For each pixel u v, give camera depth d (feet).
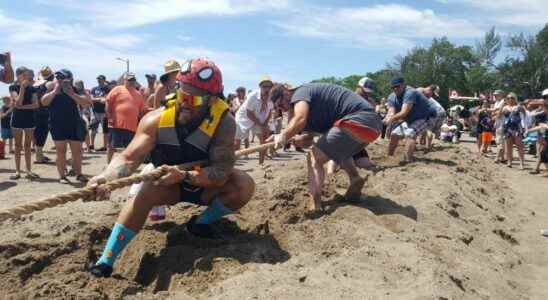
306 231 17.99
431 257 16.42
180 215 19.72
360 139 20.17
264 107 37.96
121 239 15.24
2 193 28.12
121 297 14.11
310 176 20.54
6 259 15.42
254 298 12.76
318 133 22.67
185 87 15.26
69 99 31.01
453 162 37.29
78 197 13.66
